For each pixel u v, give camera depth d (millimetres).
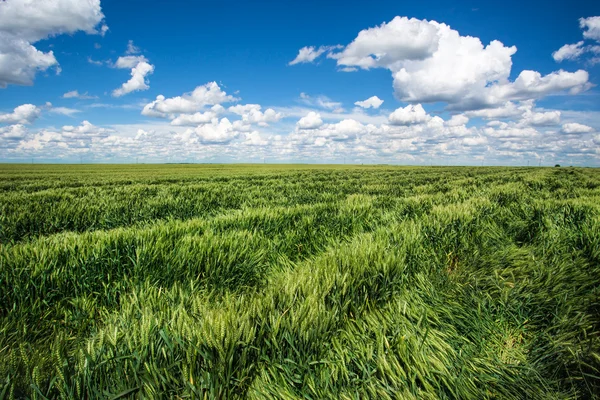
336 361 1786
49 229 5508
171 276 2887
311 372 1712
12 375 1507
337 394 1625
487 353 1999
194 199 8000
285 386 1637
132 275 2951
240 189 10906
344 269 2625
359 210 5797
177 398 1479
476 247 3637
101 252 3037
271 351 1800
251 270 3277
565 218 4406
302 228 4680
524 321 2314
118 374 1516
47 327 2355
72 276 2732
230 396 1537
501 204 6566
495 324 2285
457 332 2232
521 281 2824
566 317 2230
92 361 1545
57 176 27547
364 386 1679
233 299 2348
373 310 2396
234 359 1668
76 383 1451
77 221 5887
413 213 5609
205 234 3617
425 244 3596
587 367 1749
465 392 1654
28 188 13906
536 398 1672
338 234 4758
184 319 1860
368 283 2549
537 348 2035
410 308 2398
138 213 6590
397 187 11992
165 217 6695
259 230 4613
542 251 3395
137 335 1734
